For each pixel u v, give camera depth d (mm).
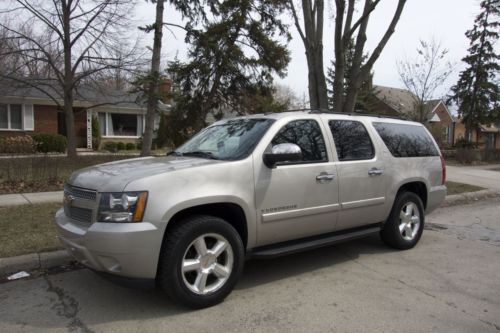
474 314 3801
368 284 4539
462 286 4508
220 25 18469
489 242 6449
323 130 4918
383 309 3887
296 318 3680
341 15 9094
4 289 4297
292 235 4547
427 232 7102
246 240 4176
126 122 28016
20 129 23609
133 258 3426
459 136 46969
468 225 7688
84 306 3883
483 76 34312
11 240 5426
